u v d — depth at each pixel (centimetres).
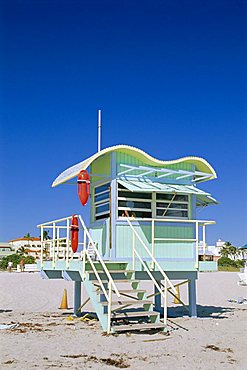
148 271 1236
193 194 1468
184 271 1376
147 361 853
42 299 2075
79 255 1446
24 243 11925
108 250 1359
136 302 1166
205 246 1418
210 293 2483
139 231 1380
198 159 1474
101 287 1136
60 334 1130
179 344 1011
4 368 788
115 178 1375
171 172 1402
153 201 1419
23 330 1197
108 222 1378
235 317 1498
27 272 5197
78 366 805
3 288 2553
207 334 1141
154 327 1126
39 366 803
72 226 1326
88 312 1587
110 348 959
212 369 804
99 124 1486
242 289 2769
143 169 1359
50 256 1564
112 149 1356
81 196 1276
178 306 1834
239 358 895
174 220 1353
